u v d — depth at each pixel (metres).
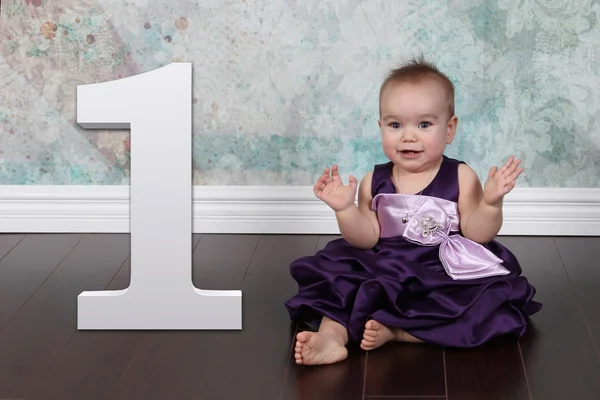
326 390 1.60
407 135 1.85
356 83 2.48
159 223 1.83
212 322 1.87
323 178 1.86
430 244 1.87
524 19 2.41
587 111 2.45
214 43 2.49
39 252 2.41
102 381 1.64
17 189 2.59
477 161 2.51
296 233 2.57
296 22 2.45
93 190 2.58
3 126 2.56
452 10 2.42
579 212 2.50
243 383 1.63
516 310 1.80
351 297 1.81
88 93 1.77
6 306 2.02
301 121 2.52
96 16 2.49
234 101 2.52
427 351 1.75
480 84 2.46
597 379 1.63
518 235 2.52
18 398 1.58
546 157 2.49
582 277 2.17
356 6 2.43
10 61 2.52
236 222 2.57
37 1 2.48
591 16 2.39
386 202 1.90
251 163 2.56
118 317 1.88
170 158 1.80
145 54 2.51
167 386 1.62
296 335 1.76
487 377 1.64
